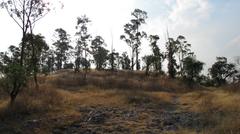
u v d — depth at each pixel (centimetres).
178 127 1814
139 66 7431
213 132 1617
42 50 3406
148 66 6406
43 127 1886
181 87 4600
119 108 2483
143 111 2372
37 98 2548
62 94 2975
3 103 2345
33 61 2673
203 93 3291
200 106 2416
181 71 5781
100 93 3259
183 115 2183
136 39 7106
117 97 2981
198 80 5594
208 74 6831
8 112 2102
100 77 4941
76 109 2384
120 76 5591
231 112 2012
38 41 3177
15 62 2422
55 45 7294
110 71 6538
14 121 1978
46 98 2572
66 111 2259
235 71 6725
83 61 6109
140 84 4297
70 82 4131
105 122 2012
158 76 6072
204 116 2005
